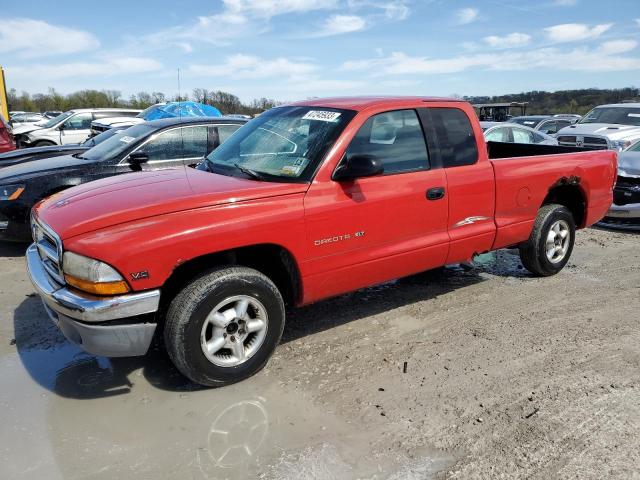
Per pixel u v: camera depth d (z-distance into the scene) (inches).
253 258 146.3
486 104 817.5
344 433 116.7
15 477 102.5
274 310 138.1
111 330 119.6
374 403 128.1
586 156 215.3
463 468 105.5
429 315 181.5
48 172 246.4
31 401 129.2
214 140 279.9
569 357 150.6
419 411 124.7
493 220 185.5
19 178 241.3
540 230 204.8
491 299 195.9
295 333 167.8
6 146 446.6
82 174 248.4
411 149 163.2
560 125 786.2
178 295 126.2
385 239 156.2
